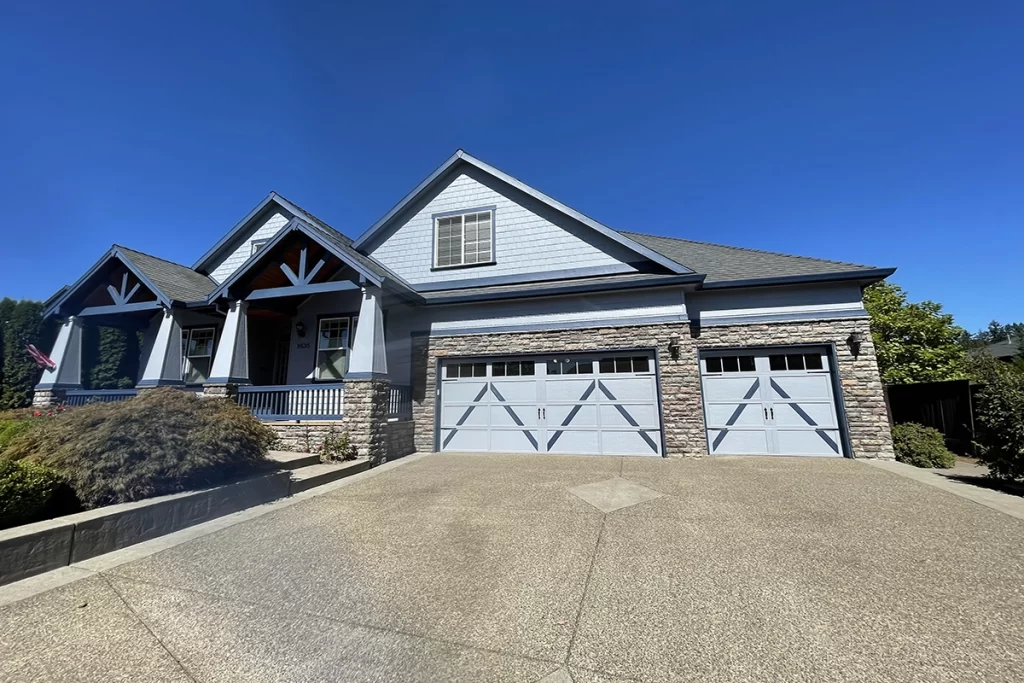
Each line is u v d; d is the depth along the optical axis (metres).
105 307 10.47
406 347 10.29
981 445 6.12
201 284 11.92
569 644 2.42
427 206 11.71
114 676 2.16
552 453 9.23
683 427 8.63
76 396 10.31
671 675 2.14
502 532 4.35
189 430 5.22
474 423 9.77
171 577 3.37
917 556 3.59
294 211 12.40
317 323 11.02
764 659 2.26
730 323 9.05
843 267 9.03
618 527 4.45
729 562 3.54
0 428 5.98
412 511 5.12
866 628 2.55
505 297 9.60
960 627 2.54
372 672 2.18
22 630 2.60
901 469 7.10
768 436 8.62
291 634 2.55
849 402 8.32
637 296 9.23
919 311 17.59
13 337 12.80
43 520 4.04
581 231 10.51
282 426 8.40
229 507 5.12
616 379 9.12
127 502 4.44
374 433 8.11
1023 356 17.20
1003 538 3.96
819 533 4.17
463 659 2.29
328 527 4.58
